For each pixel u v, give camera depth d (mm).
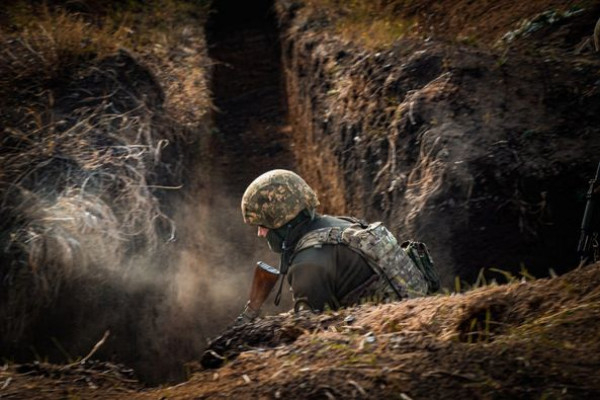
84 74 13445
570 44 13914
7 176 10758
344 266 7938
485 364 5402
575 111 11766
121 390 6562
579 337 5609
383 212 12312
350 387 5352
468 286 10227
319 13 19859
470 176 10938
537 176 10844
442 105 12156
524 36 14398
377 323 6672
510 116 11797
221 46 25188
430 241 10781
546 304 6223
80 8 17531
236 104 22203
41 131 11930
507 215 10742
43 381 6582
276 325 7094
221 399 5582
